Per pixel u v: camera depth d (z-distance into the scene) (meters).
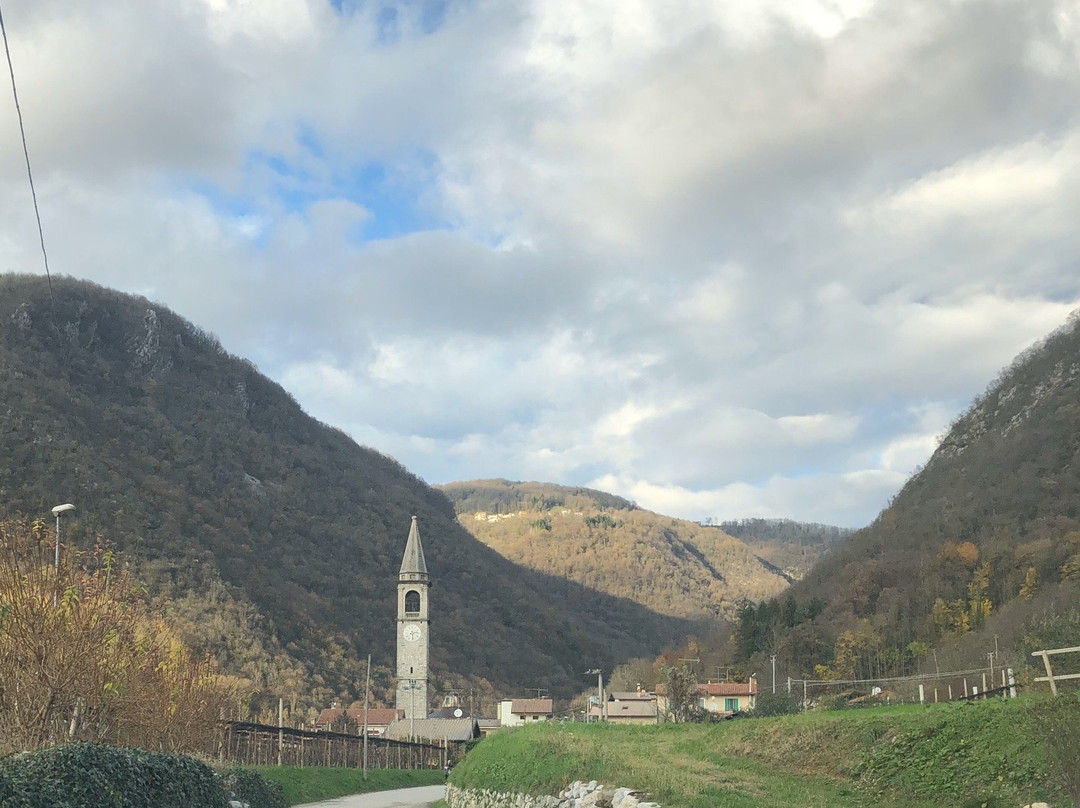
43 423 162.88
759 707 73.75
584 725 52.56
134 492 164.50
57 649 29.42
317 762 84.56
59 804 21.53
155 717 37.81
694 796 28.27
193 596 146.25
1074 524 137.62
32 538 31.48
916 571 144.25
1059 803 24.31
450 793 54.84
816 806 27.38
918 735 31.38
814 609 145.75
